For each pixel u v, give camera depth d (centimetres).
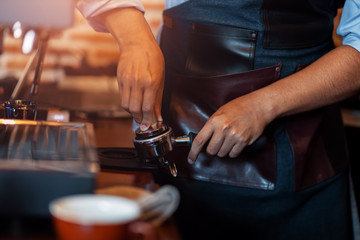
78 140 71
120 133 171
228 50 107
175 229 57
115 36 99
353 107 256
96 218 44
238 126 93
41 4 77
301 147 108
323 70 99
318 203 113
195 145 95
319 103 100
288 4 106
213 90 107
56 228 46
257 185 106
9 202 53
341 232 114
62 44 318
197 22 108
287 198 108
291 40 107
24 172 53
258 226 109
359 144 207
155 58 94
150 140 87
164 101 115
